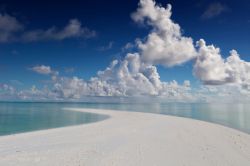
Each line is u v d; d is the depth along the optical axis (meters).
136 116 42.97
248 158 12.67
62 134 19.98
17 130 26.78
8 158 12.22
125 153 13.36
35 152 13.45
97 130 22.48
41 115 50.72
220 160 12.19
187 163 11.62
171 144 15.84
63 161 11.76
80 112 61.41
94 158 12.30
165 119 34.94
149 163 11.56
